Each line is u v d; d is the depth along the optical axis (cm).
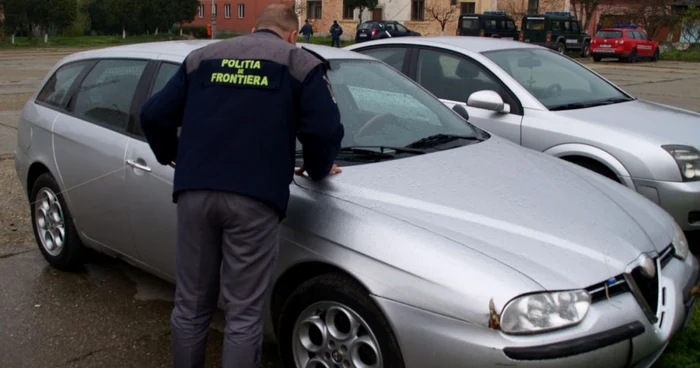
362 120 398
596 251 296
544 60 663
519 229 302
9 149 877
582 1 3684
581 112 580
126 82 434
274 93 279
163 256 389
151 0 5022
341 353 309
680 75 2372
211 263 292
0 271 491
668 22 4081
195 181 278
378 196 319
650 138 526
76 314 426
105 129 427
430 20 4747
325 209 315
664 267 322
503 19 3619
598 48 3219
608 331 275
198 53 296
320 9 5072
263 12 308
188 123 285
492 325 265
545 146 562
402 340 282
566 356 265
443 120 434
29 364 368
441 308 273
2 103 1301
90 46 3941
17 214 618
